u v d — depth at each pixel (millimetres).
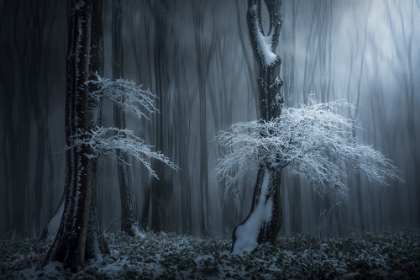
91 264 9383
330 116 11789
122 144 10133
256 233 10922
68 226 9047
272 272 8320
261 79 12258
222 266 8891
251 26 12797
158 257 10516
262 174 11664
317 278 7695
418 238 13828
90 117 10492
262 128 11844
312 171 11781
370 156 12562
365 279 7441
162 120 21469
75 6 9336
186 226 23562
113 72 19734
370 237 13047
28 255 10859
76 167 9156
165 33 23062
